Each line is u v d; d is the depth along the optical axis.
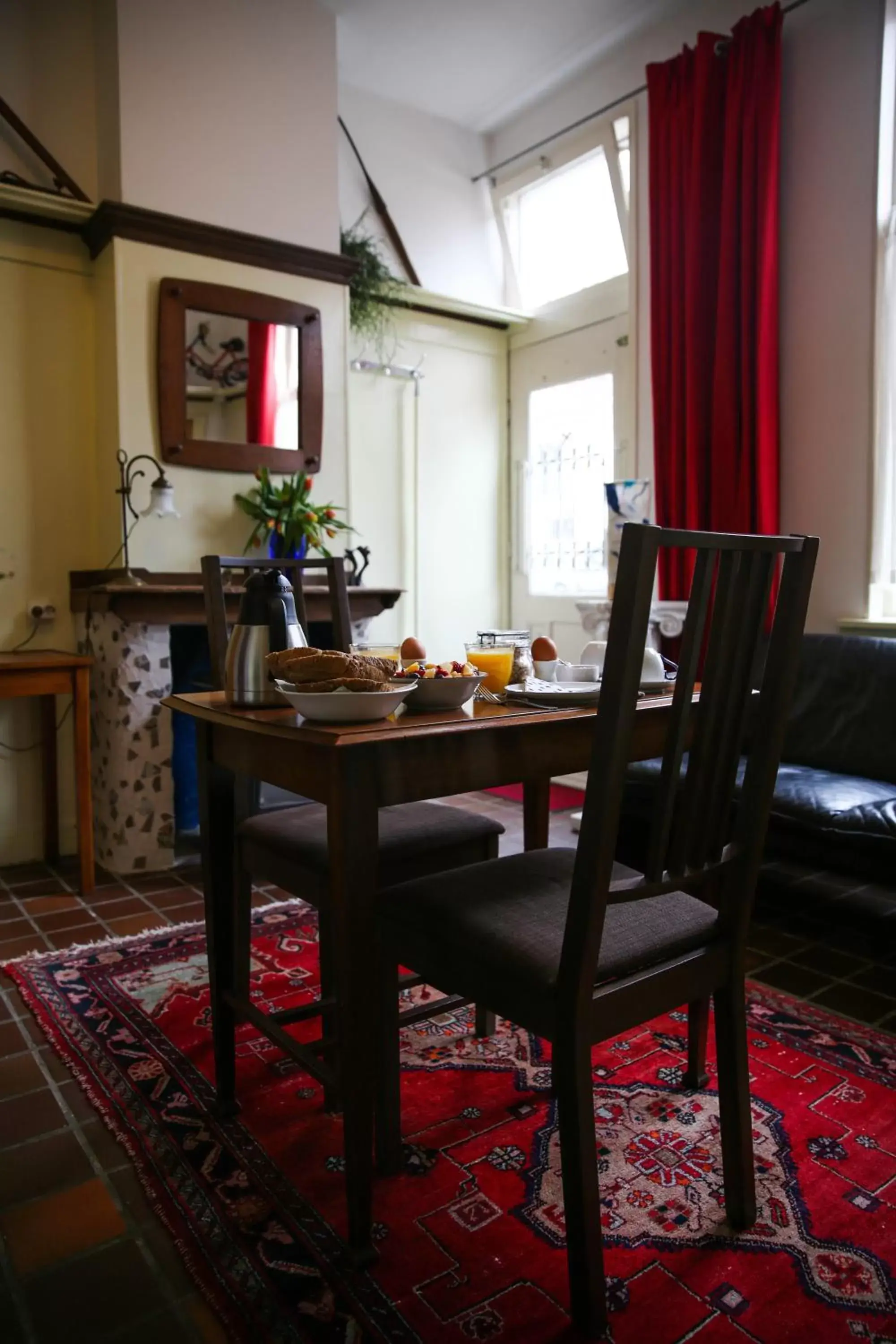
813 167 3.18
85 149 3.29
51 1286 1.20
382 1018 1.40
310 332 3.48
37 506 3.21
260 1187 1.39
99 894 2.86
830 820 2.18
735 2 3.45
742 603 1.16
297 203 3.49
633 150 3.88
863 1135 1.52
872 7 2.99
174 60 3.20
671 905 1.31
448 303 4.23
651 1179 1.41
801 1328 1.11
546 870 1.41
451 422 4.46
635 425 3.98
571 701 1.42
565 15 3.70
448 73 4.09
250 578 1.50
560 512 4.43
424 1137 1.53
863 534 3.12
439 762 1.26
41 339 3.18
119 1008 2.03
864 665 2.67
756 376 3.25
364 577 4.19
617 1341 1.09
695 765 1.18
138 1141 1.51
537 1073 1.75
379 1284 1.19
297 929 2.51
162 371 3.15
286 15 3.46
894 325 3.03
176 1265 1.24
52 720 3.20
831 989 2.10
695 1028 1.66
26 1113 1.62
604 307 4.13
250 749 1.42
